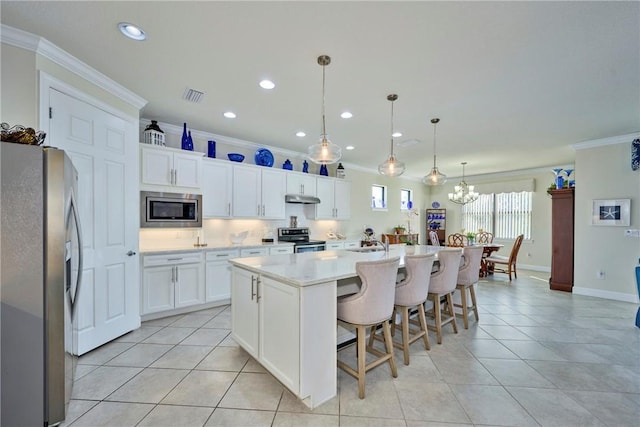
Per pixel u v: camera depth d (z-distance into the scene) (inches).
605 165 176.1
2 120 78.8
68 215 66.1
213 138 174.9
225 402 75.1
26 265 59.6
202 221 156.1
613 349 107.3
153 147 138.0
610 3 65.6
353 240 230.7
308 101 122.8
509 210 297.7
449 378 87.7
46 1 66.6
